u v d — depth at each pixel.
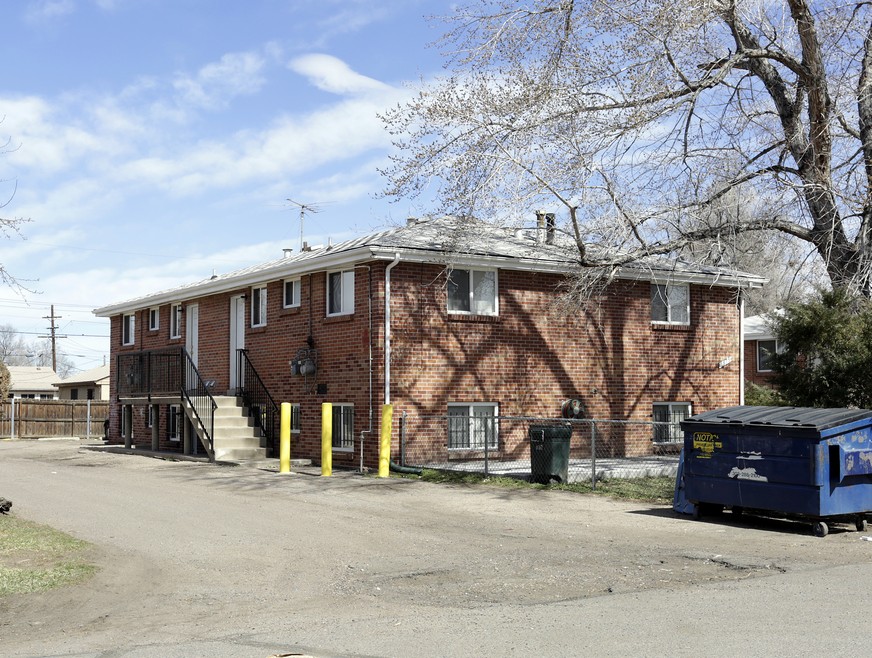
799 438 12.26
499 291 22.08
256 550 11.15
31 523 12.88
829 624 7.14
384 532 12.46
